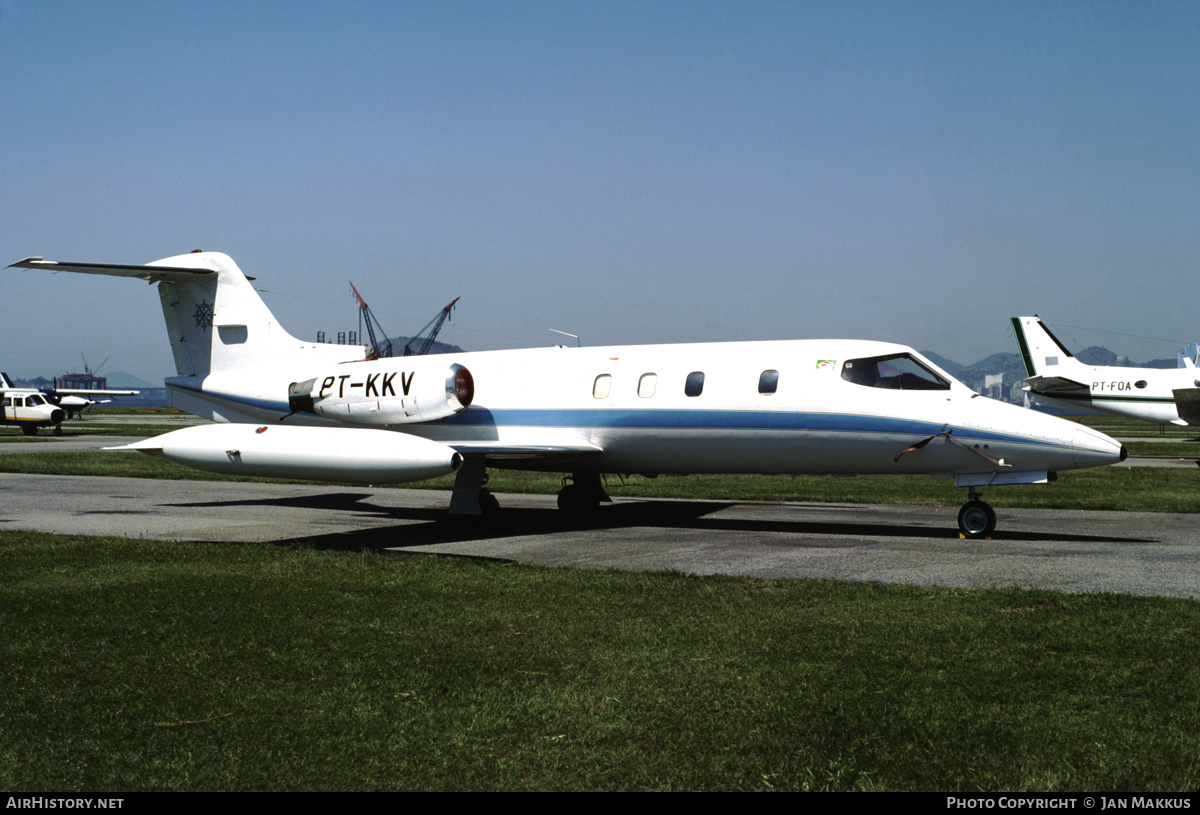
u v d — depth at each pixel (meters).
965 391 12.75
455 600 8.06
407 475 11.87
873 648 6.44
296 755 4.66
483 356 16.17
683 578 9.10
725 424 13.66
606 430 14.56
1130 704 5.24
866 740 4.77
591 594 8.30
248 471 12.88
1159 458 32.72
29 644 6.61
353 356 17.00
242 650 6.46
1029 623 7.10
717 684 5.66
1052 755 4.56
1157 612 7.44
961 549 11.59
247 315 17.25
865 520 15.06
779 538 12.81
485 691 5.56
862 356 13.23
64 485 21.36
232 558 10.35
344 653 6.38
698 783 4.31
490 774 4.44
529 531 13.72
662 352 14.68
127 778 4.39
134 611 7.62
